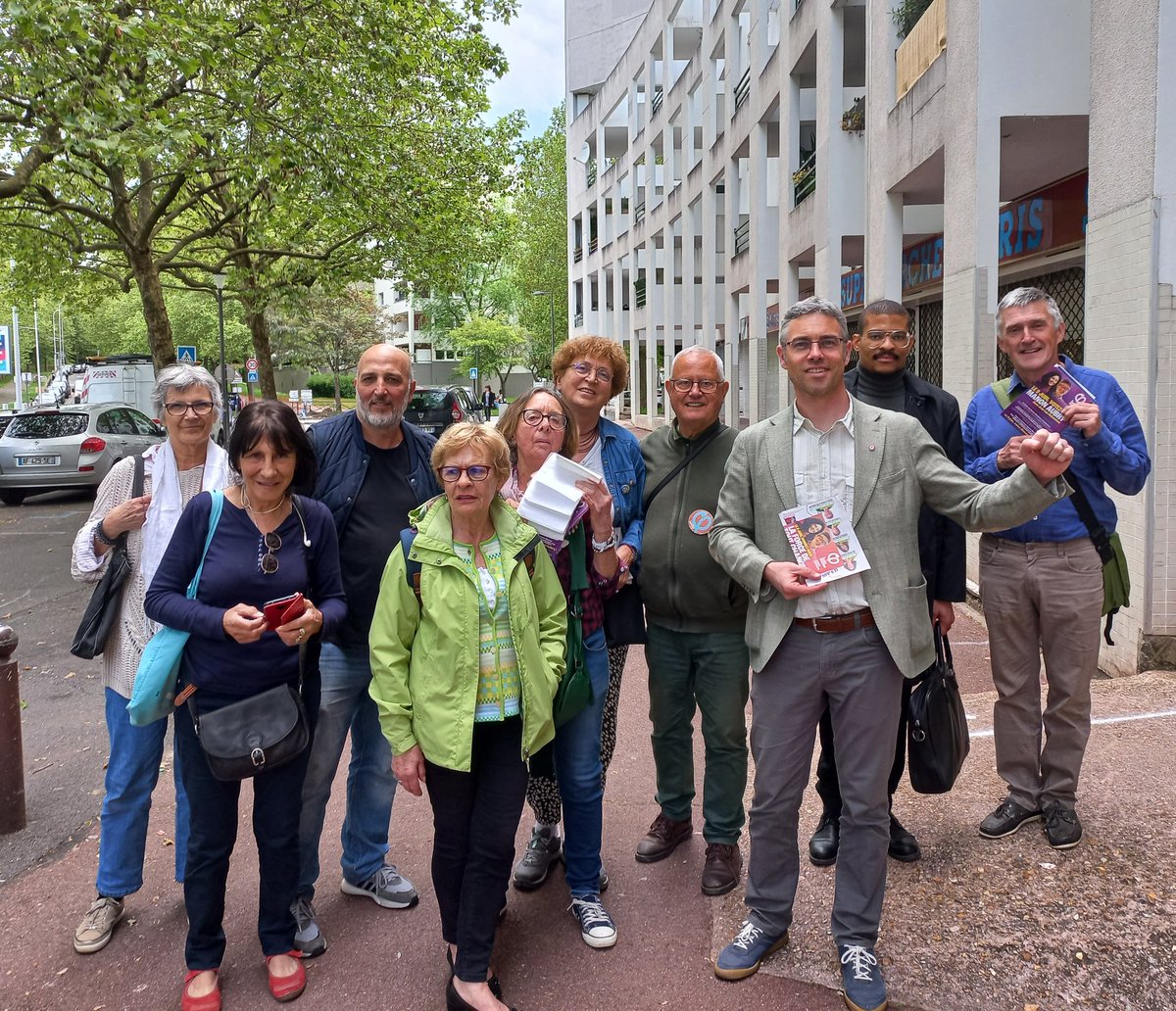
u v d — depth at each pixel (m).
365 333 53.62
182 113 10.84
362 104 14.41
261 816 2.90
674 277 30.72
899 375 3.52
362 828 3.43
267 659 2.86
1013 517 2.49
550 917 3.34
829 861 3.51
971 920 3.02
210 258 24.55
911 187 10.26
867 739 2.73
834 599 2.72
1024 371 3.50
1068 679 3.39
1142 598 5.18
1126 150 5.30
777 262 18.67
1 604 8.83
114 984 2.97
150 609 2.80
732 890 3.41
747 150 20.78
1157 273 5.02
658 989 2.86
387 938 3.22
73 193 15.77
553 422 3.26
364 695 3.37
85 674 6.64
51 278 21.23
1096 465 3.39
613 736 3.74
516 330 62.75
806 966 2.93
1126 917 2.94
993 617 3.53
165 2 10.09
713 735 3.43
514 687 2.83
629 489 3.53
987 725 4.77
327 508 3.10
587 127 43.12
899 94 10.06
